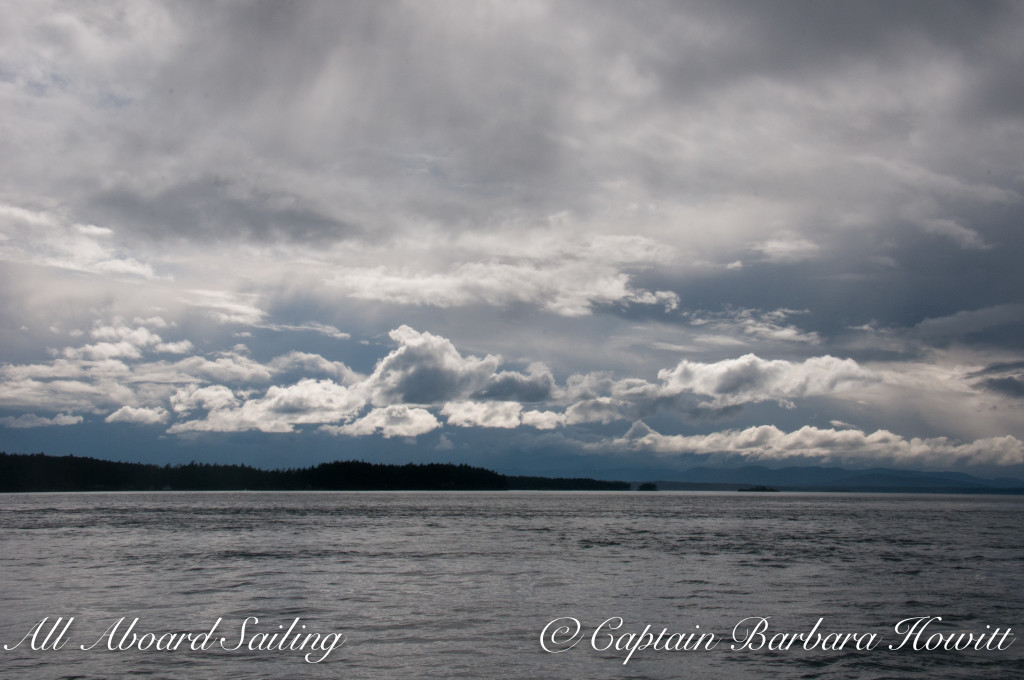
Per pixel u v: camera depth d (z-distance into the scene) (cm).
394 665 3059
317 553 7325
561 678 2900
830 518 16012
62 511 16262
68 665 3036
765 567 6288
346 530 10769
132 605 4322
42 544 8288
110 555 7100
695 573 5859
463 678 2894
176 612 4109
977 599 4653
